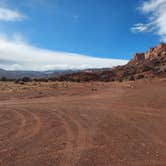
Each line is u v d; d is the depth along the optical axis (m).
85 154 6.04
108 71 149.62
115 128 9.14
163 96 20.86
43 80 80.12
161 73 100.44
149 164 5.34
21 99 22.92
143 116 11.91
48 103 18.67
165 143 7.02
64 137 7.79
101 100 20.31
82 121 10.66
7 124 10.06
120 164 5.33
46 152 6.23
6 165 5.32
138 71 135.25
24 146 6.79
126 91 30.42
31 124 9.99
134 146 6.72
